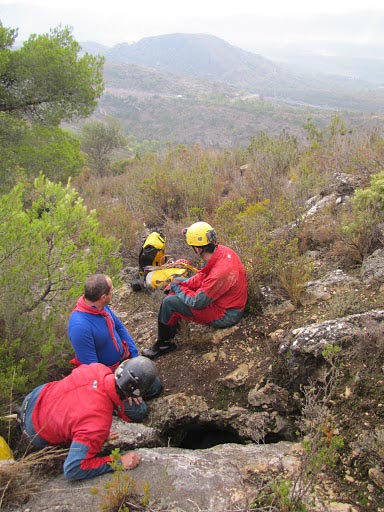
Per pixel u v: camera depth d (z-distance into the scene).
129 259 6.88
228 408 3.68
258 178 8.59
